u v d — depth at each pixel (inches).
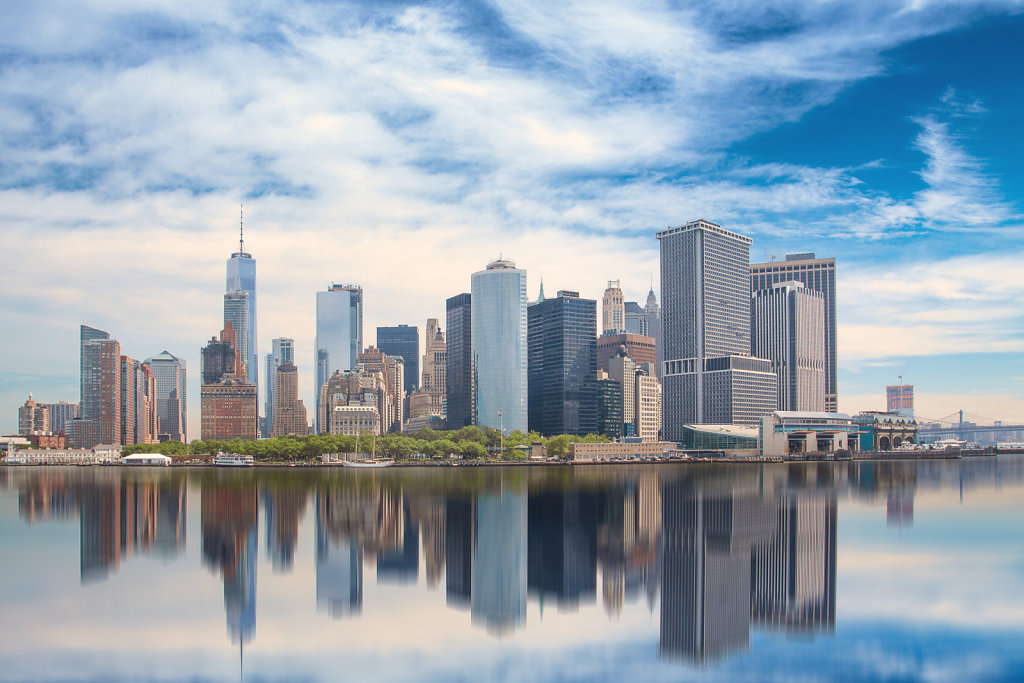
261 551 5541.3
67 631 3577.8
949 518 7071.9
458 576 4687.5
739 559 5098.4
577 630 3580.2
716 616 3794.3
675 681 2992.1
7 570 4884.4
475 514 7736.2
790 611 3836.1
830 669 3100.4
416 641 3447.3
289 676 3056.1
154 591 4301.2
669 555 5270.7
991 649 3287.4
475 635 3528.5
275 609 3932.1
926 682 2947.8
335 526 6845.5
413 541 5959.6
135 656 3262.8
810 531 6274.6
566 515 7554.1
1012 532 6151.6
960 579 4451.3
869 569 4744.1
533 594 4239.7
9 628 3617.1
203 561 5162.4
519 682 2962.6
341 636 3506.4
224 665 3169.3
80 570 4874.5
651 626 3654.0
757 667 3100.4
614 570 4817.9
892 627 3585.1
